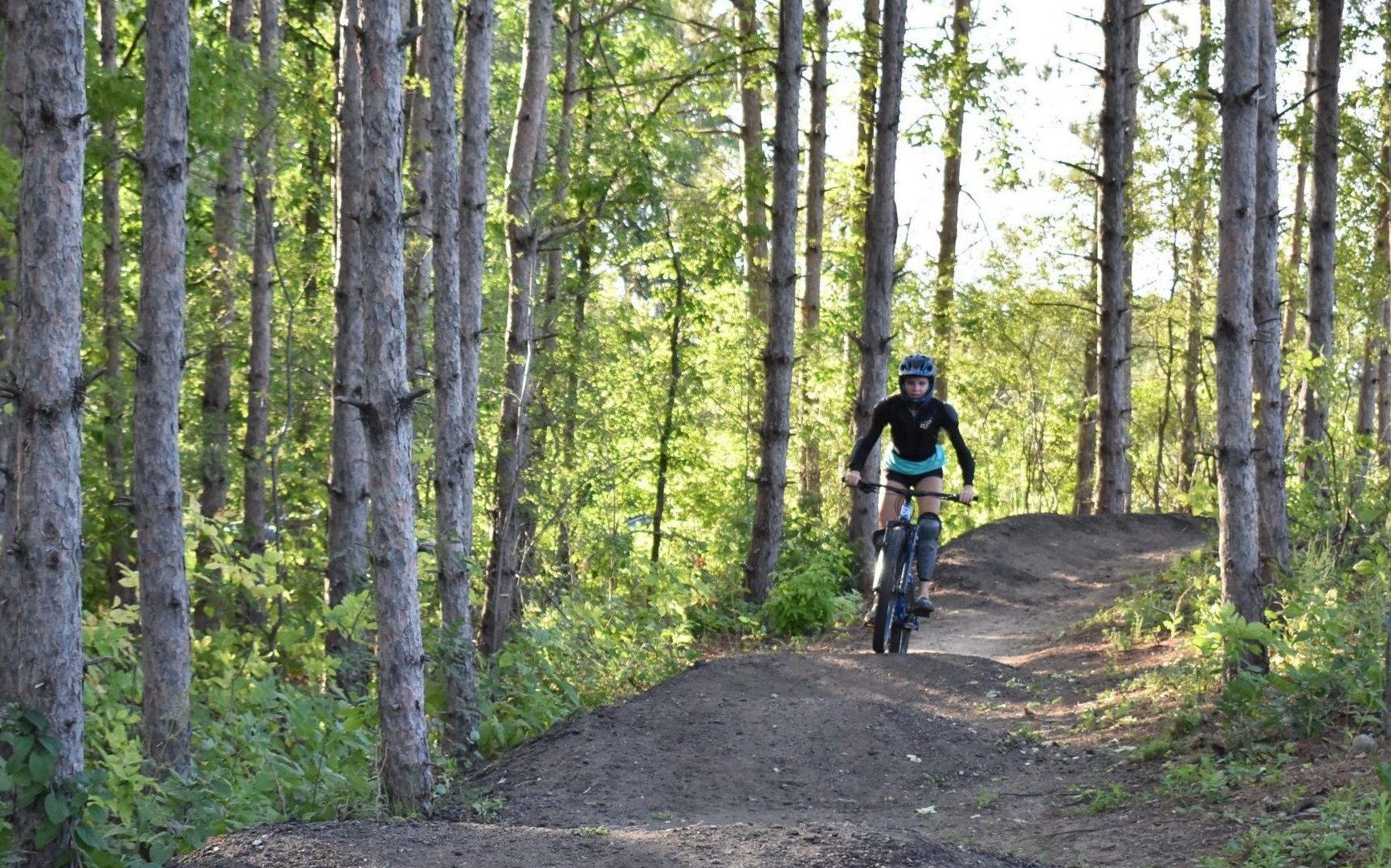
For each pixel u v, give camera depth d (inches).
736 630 655.1
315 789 283.1
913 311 1093.1
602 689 464.1
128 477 644.1
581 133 682.8
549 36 626.8
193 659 406.9
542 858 201.0
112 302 635.5
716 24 972.6
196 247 789.2
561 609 506.6
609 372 698.8
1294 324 1216.2
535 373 646.5
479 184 484.1
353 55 565.6
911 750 329.4
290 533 733.9
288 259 774.5
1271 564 378.3
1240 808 237.3
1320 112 720.3
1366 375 937.5
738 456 852.6
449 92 412.5
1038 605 646.5
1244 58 324.8
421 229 424.5
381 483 286.8
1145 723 330.3
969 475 425.1
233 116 502.6
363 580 541.3
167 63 339.3
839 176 1000.2
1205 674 337.4
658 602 557.6
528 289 612.1
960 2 946.7
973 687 404.2
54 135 235.8
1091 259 925.8
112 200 631.8
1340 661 291.7
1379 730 264.1
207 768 321.1
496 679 414.0
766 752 323.0
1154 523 869.8
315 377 753.6
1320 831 209.8
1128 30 1002.7
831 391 988.6
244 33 676.7
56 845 237.0
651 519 825.5
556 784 301.7
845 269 979.3
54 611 236.7
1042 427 1496.1
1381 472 506.0
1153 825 240.2
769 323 678.5
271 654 431.2
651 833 216.1
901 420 421.1
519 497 587.5
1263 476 435.8
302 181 762.8
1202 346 1261.1
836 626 644.1
